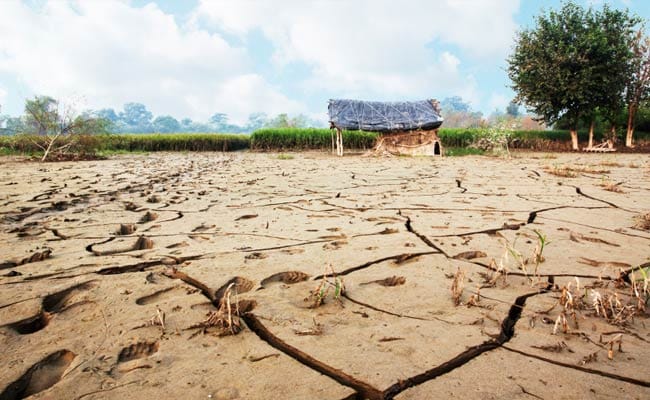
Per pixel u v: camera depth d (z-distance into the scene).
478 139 19.42
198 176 8.42
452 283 2.36
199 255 2.90
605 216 4.18
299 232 3.55
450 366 1.53
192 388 1.40
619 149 18.92
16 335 1.79
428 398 1.34
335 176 8.18
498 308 2.02
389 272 2.55
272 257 2.85
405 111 16.02
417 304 2.08
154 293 2.23
